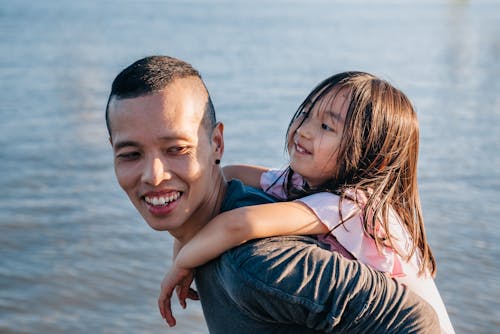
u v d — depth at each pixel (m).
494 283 9.46
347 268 1.89
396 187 2.37
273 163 14.92
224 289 2.01
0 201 12.65
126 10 76.94
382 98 2.36
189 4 101.62
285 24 57.53
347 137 2.33
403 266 2.22
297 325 1.95
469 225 11.42
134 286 9.52
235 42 40.47
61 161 15.35
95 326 8.63
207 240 2.07
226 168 2.88
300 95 23.20
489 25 61.88
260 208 2.10
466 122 19.89
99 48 36.59
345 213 2.19
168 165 2.06
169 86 2.05
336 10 91.50
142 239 11.03
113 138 2.10
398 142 2.34
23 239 10.98
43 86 24.94
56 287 9.49
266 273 1.86
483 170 14.72
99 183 13.88
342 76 2.44
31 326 8.66
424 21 66.50
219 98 22.39
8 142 16.89
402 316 1.85
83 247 10.69
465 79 28.28
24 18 58.72
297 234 2.12
